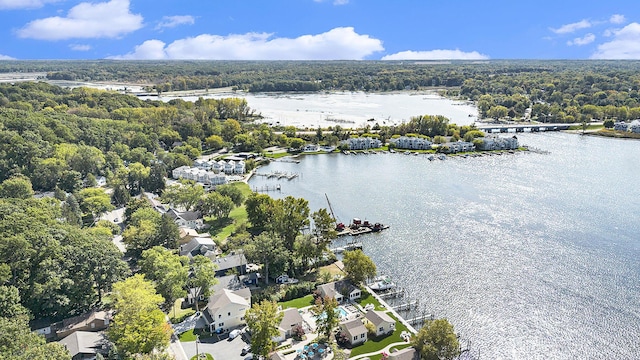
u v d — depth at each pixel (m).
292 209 136.25
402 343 97.19
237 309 102.75
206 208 171.12
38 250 104.31
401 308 112.19
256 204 160.75
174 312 106.88
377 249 146.25
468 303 113.88
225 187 186.00
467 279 125.56
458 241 151.00
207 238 146.38
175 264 112.12
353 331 97.31
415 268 132.50
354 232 159.75
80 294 102.81
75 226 138.62
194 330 101.19
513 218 171.00
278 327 97.88
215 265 121.25
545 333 101.38
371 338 99.19
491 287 121.00
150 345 87.75
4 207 116.94
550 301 113.69
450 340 86.75
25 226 107.94
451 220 170.62
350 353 93.62
